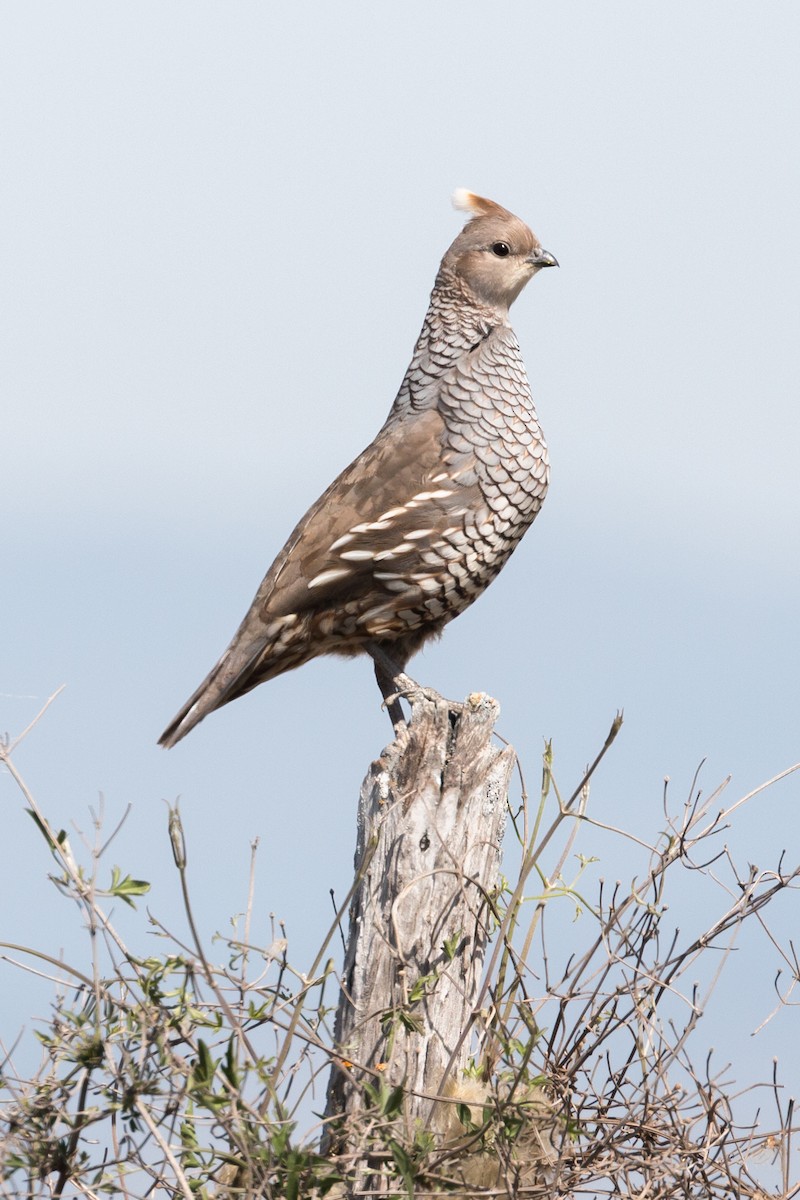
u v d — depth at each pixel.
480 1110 8.69
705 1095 8.77
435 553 11.72
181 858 7.19
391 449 11.96
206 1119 7.59
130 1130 7.81
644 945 9.03
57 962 7.75
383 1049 8.77
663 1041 8.97
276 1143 7.46
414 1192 7.94
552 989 9.05
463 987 9.02
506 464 11.97
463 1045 8.84
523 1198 8.46
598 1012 9.01
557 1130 8.92
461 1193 8.10
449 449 11.88
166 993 7.80
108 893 7.51
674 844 9.12
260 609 11.95
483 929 9.12
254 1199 7.71
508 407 12.09
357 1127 8.01
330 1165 7.77
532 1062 9.05
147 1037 7.68
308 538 11.83
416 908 8.95
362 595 11.82
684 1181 8.52
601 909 9.05
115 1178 8.01
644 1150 8.84
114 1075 7.60
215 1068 7.62
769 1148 9.05
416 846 8.98
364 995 8.88
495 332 12.32
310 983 8.25
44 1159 7.78
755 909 9.12
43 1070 8.00
